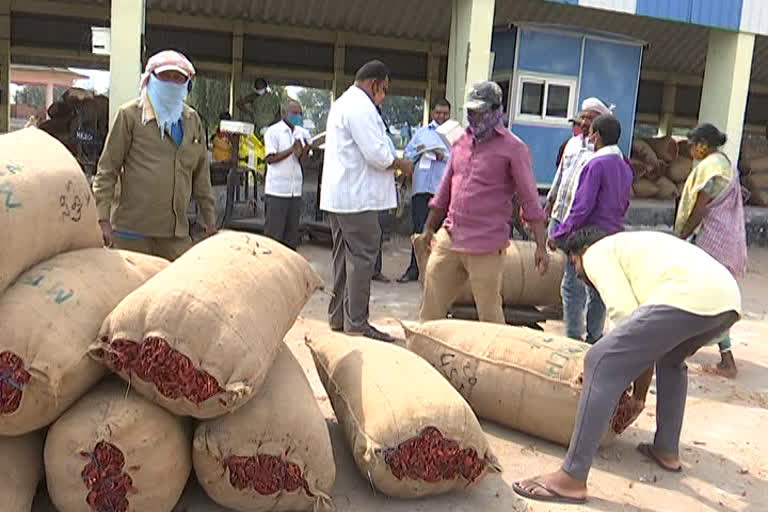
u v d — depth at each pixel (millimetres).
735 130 11852
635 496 3699
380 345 4023
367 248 5648
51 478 2873
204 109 19391
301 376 3453
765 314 8148
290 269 3496
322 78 16672
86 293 2979
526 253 6531
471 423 3381
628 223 12688
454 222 5121
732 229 5938
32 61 15242
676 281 3521
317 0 14945
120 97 7746
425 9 15484
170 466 2910
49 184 3072
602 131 5344
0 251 2771
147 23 15148
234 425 3004
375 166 5449
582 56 11641
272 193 8711
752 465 4152
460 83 9547
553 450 4137
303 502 3148
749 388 5520
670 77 19266
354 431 3443
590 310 5770
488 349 4320
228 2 14922
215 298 2916
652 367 3746
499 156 4926
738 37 11547
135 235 4688
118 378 3080
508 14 15875
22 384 2691
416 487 3365
